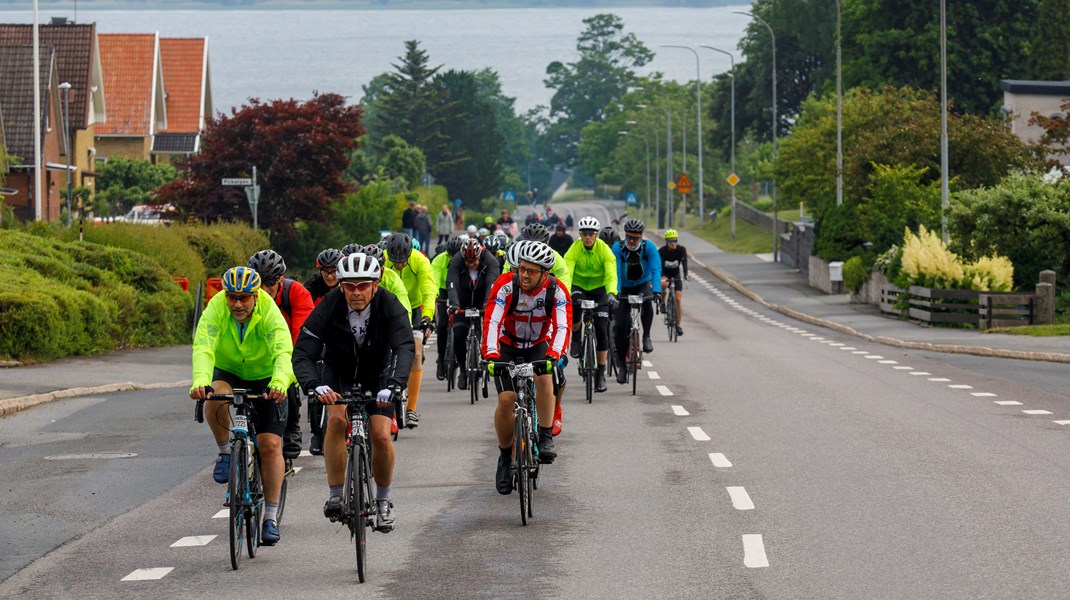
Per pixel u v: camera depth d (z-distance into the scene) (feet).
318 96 493.77
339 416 86.79
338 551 90.84
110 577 84.69
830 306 437.17
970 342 283.79
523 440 98.48
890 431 146.00
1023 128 583.58
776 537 92.84
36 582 83.66
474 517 101.24
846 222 503.20
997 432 144.97
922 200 435.53
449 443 139.13
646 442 138.62
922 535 92.84
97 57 634.84
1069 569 82.33
